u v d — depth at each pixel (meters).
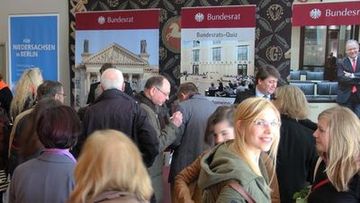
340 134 1.86
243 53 5.37
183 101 3.60
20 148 2.37
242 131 1.63
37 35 6.96
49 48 6.89
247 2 5.57
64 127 1.87
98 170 1.30
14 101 3.93
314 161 2.62
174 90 6.04
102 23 6.14
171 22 6.00
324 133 1.91
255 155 1.66
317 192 1.96
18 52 7.09
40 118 1.92
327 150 1.91
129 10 5.99
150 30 5.88
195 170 1.97
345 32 4.98
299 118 2.72
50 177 1.83
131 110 3.00
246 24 5.33
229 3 5.66
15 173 1.91
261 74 3.69
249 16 5.31
